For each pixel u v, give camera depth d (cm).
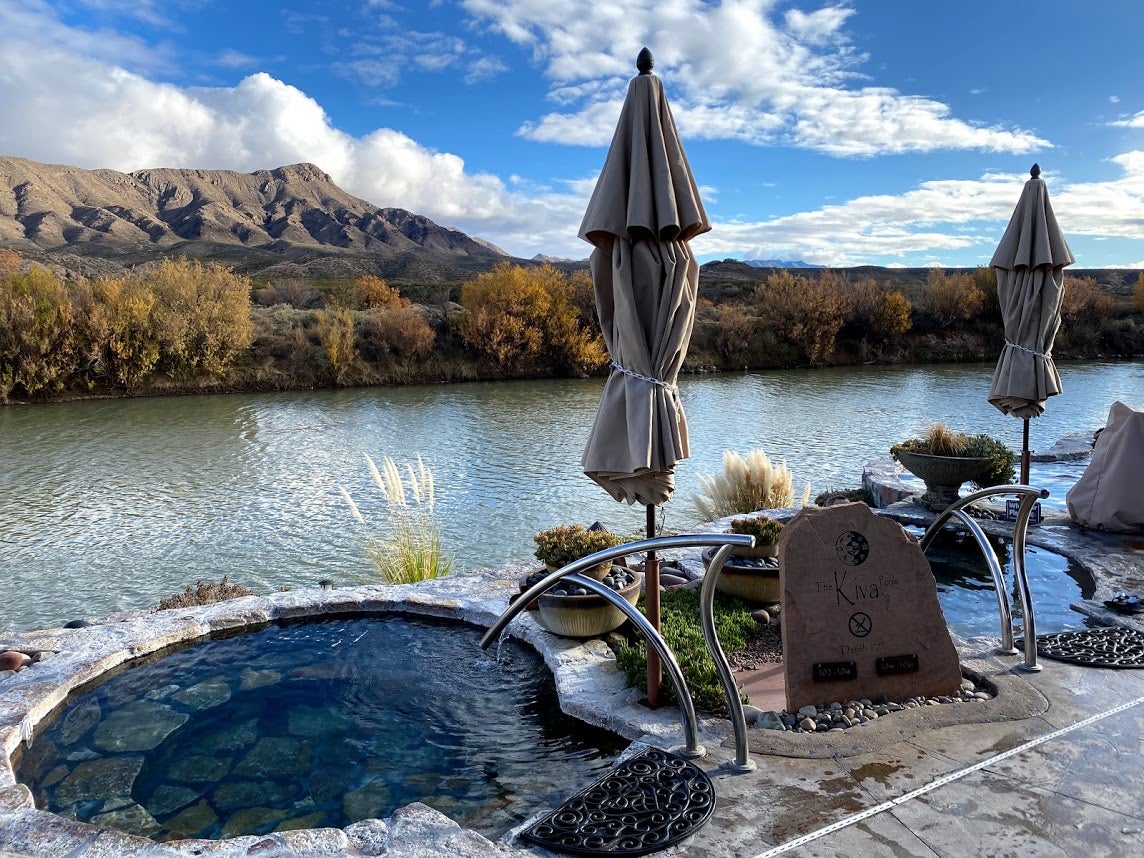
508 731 425
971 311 4794
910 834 285
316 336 3766
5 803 334
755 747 358
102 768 391
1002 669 443
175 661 534
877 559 424
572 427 2334
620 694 439
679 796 315
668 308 362
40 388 3142
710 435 2047
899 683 417
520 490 1493
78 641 545
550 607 522
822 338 4412
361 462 1803
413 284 6969
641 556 708
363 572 1035
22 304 3105
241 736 424
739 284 6881
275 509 1391
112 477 1672
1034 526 794
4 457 1909
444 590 654
